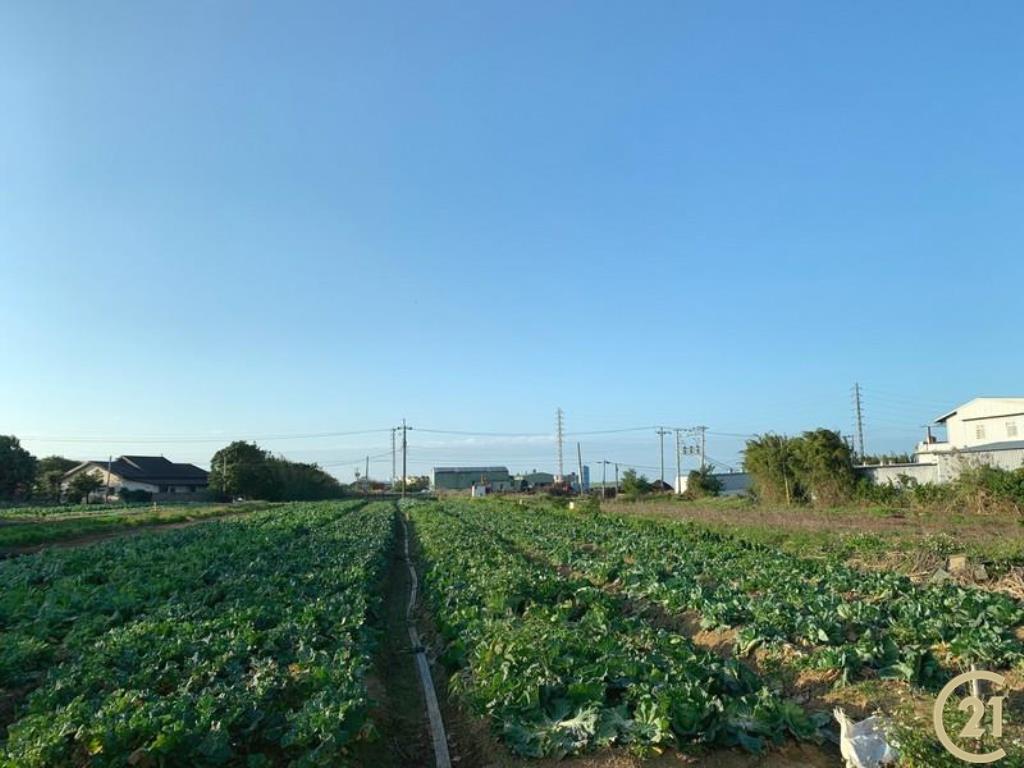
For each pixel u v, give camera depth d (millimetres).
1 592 18078
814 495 50500
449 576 20141
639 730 7945
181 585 18797
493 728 8953
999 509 36094
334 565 22250
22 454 83438
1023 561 18469
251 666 10727
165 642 11695
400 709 11195
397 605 20328
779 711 8367
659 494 81000
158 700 8727
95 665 10523
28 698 9867
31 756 7234
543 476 145125
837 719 7988
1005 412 58688
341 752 8109
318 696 8688
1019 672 9664
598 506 52406
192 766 7641
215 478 99188
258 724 8492
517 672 9781
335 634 12688
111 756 7508
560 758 7918
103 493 94312
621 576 19438
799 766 7688
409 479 172375
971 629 11023
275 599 15820
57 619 15086
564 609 14773
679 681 9055
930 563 19531
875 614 12547
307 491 112438
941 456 49031
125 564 22938
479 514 53719
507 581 16797
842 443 50594
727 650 12195
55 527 39406
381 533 35094
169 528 45844
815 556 23594
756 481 57344
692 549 25156
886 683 9758
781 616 12570
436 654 14297
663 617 15062
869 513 39562
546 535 33281
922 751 6574
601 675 9461
